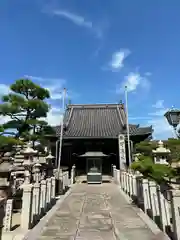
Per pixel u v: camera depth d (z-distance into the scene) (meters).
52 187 11.06
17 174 13.66
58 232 6.22
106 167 25.80
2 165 5.36
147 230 6.31
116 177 20.81
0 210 4.08
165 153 8.58
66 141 26.22
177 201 5.30
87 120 30.83
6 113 17.28
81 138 24.61
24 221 6.57
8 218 6.52
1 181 5.13
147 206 8.38
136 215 8.20
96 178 20.80
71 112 32.22
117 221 7.38
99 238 5.68
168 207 6.21
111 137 24.55
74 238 5.69
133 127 26.64
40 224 7.07
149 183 7.75
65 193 14.51
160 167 7.53
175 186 6.91
